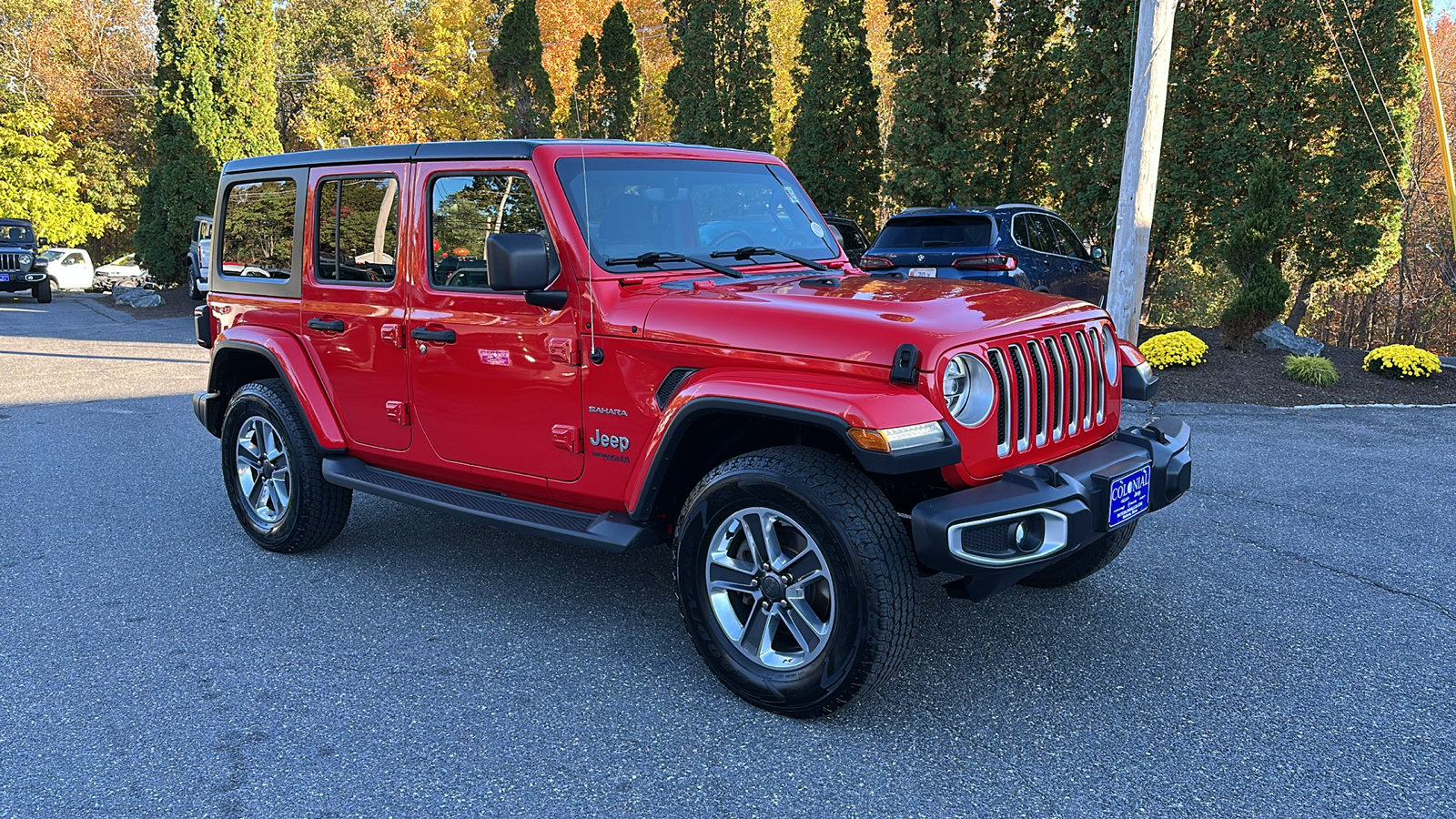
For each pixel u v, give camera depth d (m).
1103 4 12.72
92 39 44.28
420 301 3.97
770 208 4.22
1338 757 2.89
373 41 48.66
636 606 4.16
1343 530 5.11
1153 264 13.74
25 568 4.68
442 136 33.81
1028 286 10.09
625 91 21.97
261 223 4.80
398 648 3.74
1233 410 8.78
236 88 26.06
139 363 12.80
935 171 14.71
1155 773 2.82
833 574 2.89
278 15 50.88
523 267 3.19
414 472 4.27
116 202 42.59
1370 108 11.45
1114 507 3.18
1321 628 3.85
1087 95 13.01
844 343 2.92
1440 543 4.87
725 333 3.12
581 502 3.65
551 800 2.71
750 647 3.22
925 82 14.57
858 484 2.92
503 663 3.59
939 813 2.63
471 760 2.92
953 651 3.66
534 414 3.66
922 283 3.69
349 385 4.36
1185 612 4.02
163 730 3.11
